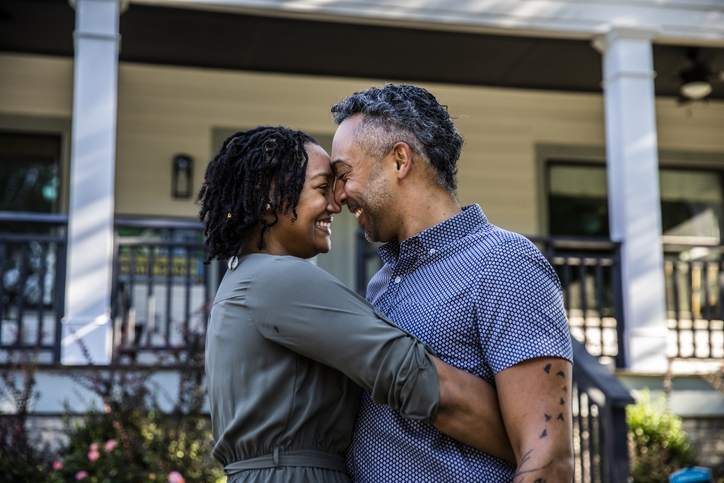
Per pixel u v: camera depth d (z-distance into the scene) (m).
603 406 4.16
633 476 5.05
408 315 1.61
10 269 6.58
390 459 1.55
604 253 7.49
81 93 5.23
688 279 6.08
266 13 5.73
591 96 7.77
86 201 5.12
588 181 7.73
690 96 6.90
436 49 6.61
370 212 1.70
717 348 7.19
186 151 7.04
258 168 1.66
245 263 1.66
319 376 1.59
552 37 6.23
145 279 6.71
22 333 5.16
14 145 6.82
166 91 7.07
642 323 5.84
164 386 4.91
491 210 7.45
